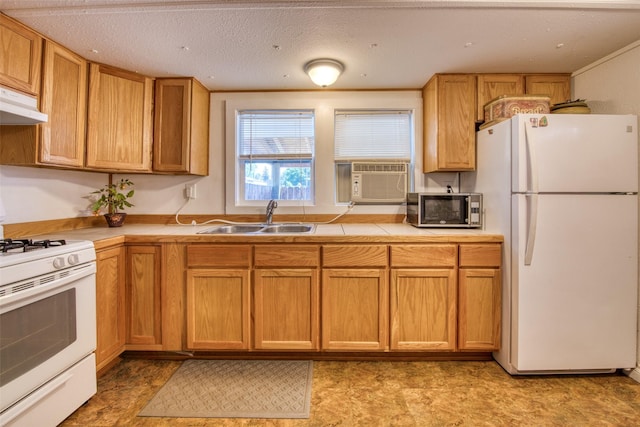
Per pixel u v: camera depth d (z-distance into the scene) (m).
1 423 1.14
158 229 2.24
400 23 1.63
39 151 1.67
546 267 1.76
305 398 1.64
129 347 1.96
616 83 1.94
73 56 1.88
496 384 1.76
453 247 1.91
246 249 1.92
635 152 1.75
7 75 1.52
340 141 2.63
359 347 1.93
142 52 1.92
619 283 1.76
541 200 1.74
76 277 1.46
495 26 1.66
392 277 1.92
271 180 2.68
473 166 2.26
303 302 1.94
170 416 1.50
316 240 1.92
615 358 1.78
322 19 1.59
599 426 1.44
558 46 1.87
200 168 2.46
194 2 1.45
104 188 2.48
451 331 1.93
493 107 2.14
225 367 1.94
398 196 2.59
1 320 1.16
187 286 1.94
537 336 1.77
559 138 1.73
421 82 2.43
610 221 1.75
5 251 1.30
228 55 1.97
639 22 1.62
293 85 2.48
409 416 1.51
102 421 1.47
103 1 1.43
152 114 2.28
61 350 1.39
